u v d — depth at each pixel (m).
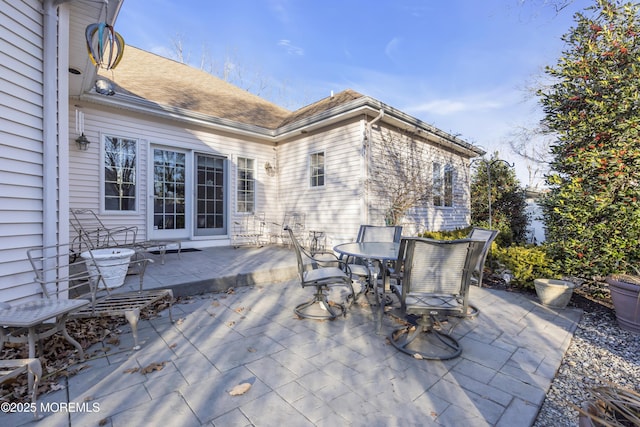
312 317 3.11
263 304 3.57
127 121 5.81
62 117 2.86
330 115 6.42
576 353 2.51
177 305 3.49
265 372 2.09
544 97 4.38
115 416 1.63
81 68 4.18
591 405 1.14
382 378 2.04
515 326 2.99
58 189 2.81
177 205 6.60
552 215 4.24
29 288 2.52
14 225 2.41
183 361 2.23
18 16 2.46
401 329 2.79
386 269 3.13
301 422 1.60
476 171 10.37
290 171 7.98
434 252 2.25
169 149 6.46
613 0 3.76
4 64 2.35
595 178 3.81
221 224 7.36
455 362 2.27
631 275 3.47
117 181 5.70
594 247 3.76
